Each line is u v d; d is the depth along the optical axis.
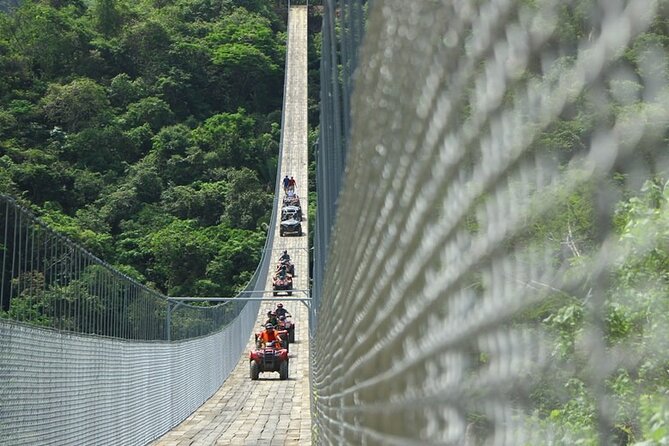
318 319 29.41
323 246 26.59
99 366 38.69
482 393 4.55
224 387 95.62
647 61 3.03
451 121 5.41
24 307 27.33
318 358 27.81
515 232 4.08
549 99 3.58
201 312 83.56
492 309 4.43
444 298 5.61
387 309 8.22
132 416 47.72
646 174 3.10
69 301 33.56
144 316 54.38
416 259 6.68
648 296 3.31
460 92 5.14
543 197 3.70
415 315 6.67
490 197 4.48
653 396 3.29
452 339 5.31
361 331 10.70
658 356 3.28
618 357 3.35
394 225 7.80
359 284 11.01
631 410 3.32
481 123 4.64
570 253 3.56
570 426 3.54
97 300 39.16
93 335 37.53
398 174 7.59
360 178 10.86
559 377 3.62
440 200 5.78
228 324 106.31
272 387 94.88
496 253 4.38
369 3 9.68
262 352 99.69
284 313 134.25
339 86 16.41
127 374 46.31
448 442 5.32
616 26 3.07
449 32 5.44
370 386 9.55
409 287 6.99
